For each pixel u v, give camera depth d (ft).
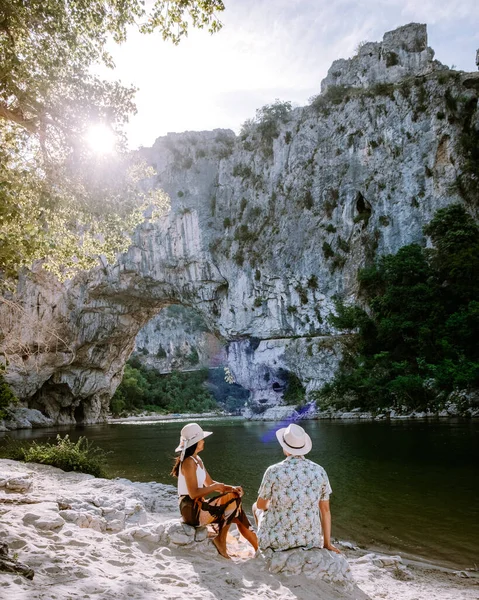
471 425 83.92
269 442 81.10
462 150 143.95
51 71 33.71
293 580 15.49
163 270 189.06
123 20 31.48
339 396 137.18
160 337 365.81
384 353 128.06
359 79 179.11
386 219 151.53
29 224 34.09
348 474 44.70
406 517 29.55
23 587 11.55
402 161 152.35
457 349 115.55
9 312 40.04
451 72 153.28
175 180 192.54
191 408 313.53
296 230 168.55
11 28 32.12
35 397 200.44
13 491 25.18
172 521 19.04
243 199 182.80
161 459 62.54
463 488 37.01
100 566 14.47
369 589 17.29
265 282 170.91
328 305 157.79
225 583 14.75
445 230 131.95
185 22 29.58
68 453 42.78
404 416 112.16
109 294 192.65
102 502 23.76
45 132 35.60
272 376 166.61
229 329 179.93
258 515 17.99
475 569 21.06
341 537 26.25
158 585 13.64
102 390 214.07
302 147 173.27
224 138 197.88
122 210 42.27
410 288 128.77
